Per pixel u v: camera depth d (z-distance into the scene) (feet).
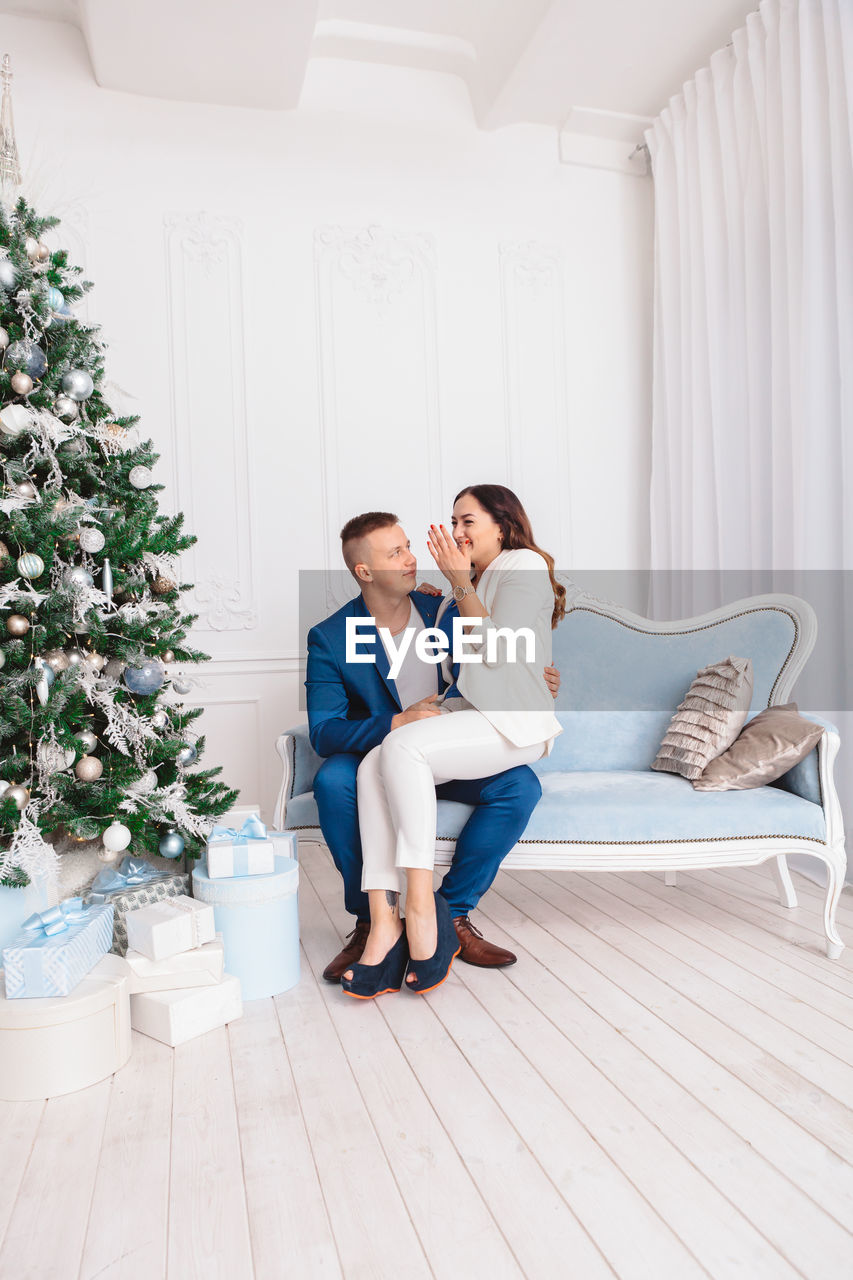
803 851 7.03
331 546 12.37
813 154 9.99
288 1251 3.77
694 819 7.01
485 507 7.57
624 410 13.73
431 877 6.33
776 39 10.64
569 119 13.05
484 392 13.06
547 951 7.29
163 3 10.03
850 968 6.78
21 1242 3.86
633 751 8.77
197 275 11.93
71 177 11.45
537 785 6.99
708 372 12.25
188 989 5.97
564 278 13.47
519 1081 5.16
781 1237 3.79
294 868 6.71
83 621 6.30
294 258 12.32
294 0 10.06
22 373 6.12
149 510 7.18
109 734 6.41
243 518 12.06
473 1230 3.88
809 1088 5.01
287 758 8.07
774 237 10.80
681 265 12.65
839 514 9.91
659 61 12.00
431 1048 5.60
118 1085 5.23
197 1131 4.72
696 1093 4.98
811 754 7.24
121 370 11.62
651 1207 4.01
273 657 12.12
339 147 12.51
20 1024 5.08
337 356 12.45
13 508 5.88
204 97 11.87
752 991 6.37
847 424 9.53
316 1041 5.74
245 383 12.07
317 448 12.36
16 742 6.04
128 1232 3.92
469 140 13.07
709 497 12.40
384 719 7.17
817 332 9.98
